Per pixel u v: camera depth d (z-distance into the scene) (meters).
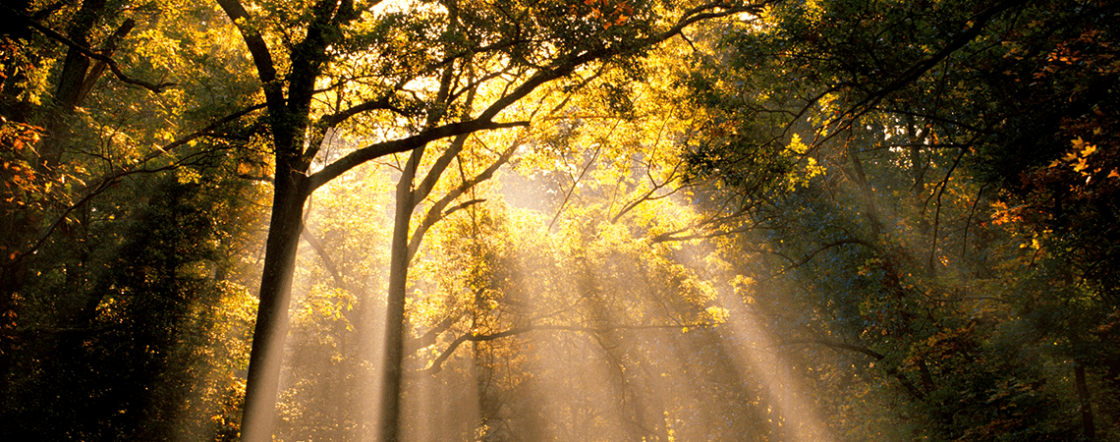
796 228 19.17
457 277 21.22
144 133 14.98
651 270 21.05
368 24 12.89
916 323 15.98
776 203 19.16
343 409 27.20
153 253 20.78
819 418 20.80
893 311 16.45
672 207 23.22
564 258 21.31
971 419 15.02
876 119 13.45
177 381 20.80
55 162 14.00
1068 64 8.95
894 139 21.08
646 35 15.50
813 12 11.30
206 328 21.34
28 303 19.50
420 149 19.48
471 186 20.30
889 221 22.19
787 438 20.59
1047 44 9.66
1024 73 10.40
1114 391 14.04
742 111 13.92
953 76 11.11
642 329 21.44
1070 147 9.65
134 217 22.61
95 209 23.17
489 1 13.82
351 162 14.38
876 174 25.39
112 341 19.80
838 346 18.66
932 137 12.48
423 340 20.64
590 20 13.99
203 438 22.59
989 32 10.61
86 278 22.09
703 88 16.02
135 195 22.52
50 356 19.64
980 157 11.55
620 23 13.53
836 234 18.73
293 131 12.57
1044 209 9.86
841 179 22.45
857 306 17.77
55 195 13.11
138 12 13.68
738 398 20.55
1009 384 14.72
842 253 18.23
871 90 11.45
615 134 19.92
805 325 19.34
